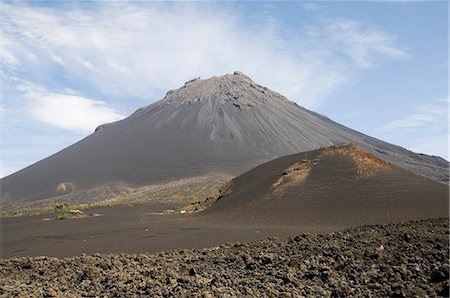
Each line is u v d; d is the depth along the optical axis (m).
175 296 9.14
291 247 14.48
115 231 28.83
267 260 12.49
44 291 10.41
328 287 9.68
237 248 15.92
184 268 12.64
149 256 15.76
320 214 30.16
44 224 37.56
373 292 9.13
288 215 31.17
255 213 33.34
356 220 27.41
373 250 12.02
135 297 9.45
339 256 11.91
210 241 21.53
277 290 9.40
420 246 12.13
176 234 25.41
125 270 12.90
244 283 10.23
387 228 16.92
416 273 9.91
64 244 24.00
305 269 11.19
